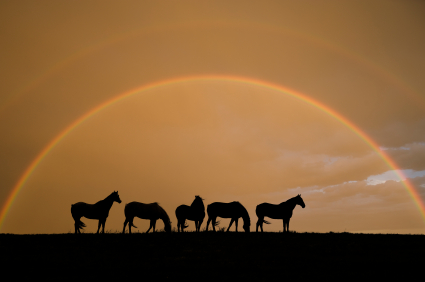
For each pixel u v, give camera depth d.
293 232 22.91
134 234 20.86
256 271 12.32
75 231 22.27
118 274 12.01
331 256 14.77
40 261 13.98
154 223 22.55
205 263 13.64
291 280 11.09
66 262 13.84
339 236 20.06
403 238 19.28
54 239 18.92
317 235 20.59
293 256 14.66
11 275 11.99
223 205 23.72
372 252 15.55
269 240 18.52
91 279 11.38
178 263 13.66
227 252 15.75
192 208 24.48
